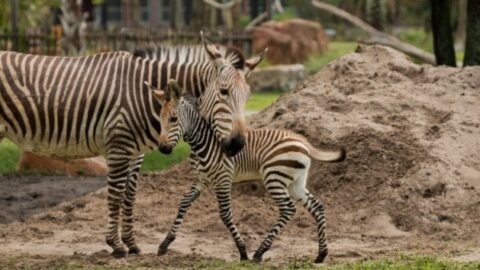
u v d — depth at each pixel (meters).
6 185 19.58
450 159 16.03
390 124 17.16
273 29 45.72
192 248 13.88
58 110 13.10
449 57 25.56
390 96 17.97
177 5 53.50
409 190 15.48
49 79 13.19
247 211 15.78
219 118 12.47
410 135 16.70
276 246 14.00
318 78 19.42
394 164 16.23
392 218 15.11
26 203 17.83
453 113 17.30
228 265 12.40
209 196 16.66
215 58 12.62
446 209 15.07
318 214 12.76
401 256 12.74
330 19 67.62
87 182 20.00
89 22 52.66
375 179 16.08
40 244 14.35
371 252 13.35
